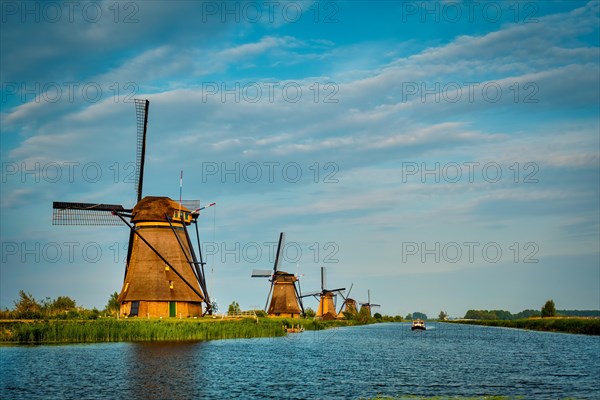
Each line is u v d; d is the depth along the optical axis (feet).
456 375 134.31
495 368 149.38
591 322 343.26
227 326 228.43
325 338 277.03
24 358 147.43
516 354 192.24
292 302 420.36
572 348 217.36
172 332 203.41
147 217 234.58
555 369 147.23
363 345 236.02
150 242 233.76
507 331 400.88
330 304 544.21
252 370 136.87
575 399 101.76
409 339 288.10
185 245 241.76
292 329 316.19
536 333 353.51
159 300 228.63
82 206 234.38
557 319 396.78
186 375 125.49
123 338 193.77
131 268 235.20
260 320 276.00
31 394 102.58
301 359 165.17
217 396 103.24
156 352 165.58
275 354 176.86
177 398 100.99
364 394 106.83
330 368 145.48
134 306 229.66
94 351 163.12
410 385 118.21
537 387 116.06
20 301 222.28
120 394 103.40
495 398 101.71
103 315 231.71
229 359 157.58
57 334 185.68
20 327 188.75
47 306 228.22
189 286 236.02
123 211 242.17
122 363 140.56
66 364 138.10
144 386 111.34
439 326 609.42
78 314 222.69
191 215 246.47
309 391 109.50
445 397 102.78
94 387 109.40
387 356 182.60
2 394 102.47
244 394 105.50
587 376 133.39
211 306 248.93
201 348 184.34
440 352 201.05
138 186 247.91
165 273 232.32
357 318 606.55
